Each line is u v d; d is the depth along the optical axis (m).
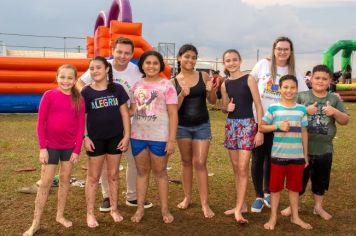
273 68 4.71
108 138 4.14
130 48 4.50
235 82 4.42
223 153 7.93
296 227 4.20
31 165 6.72
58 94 3.87
